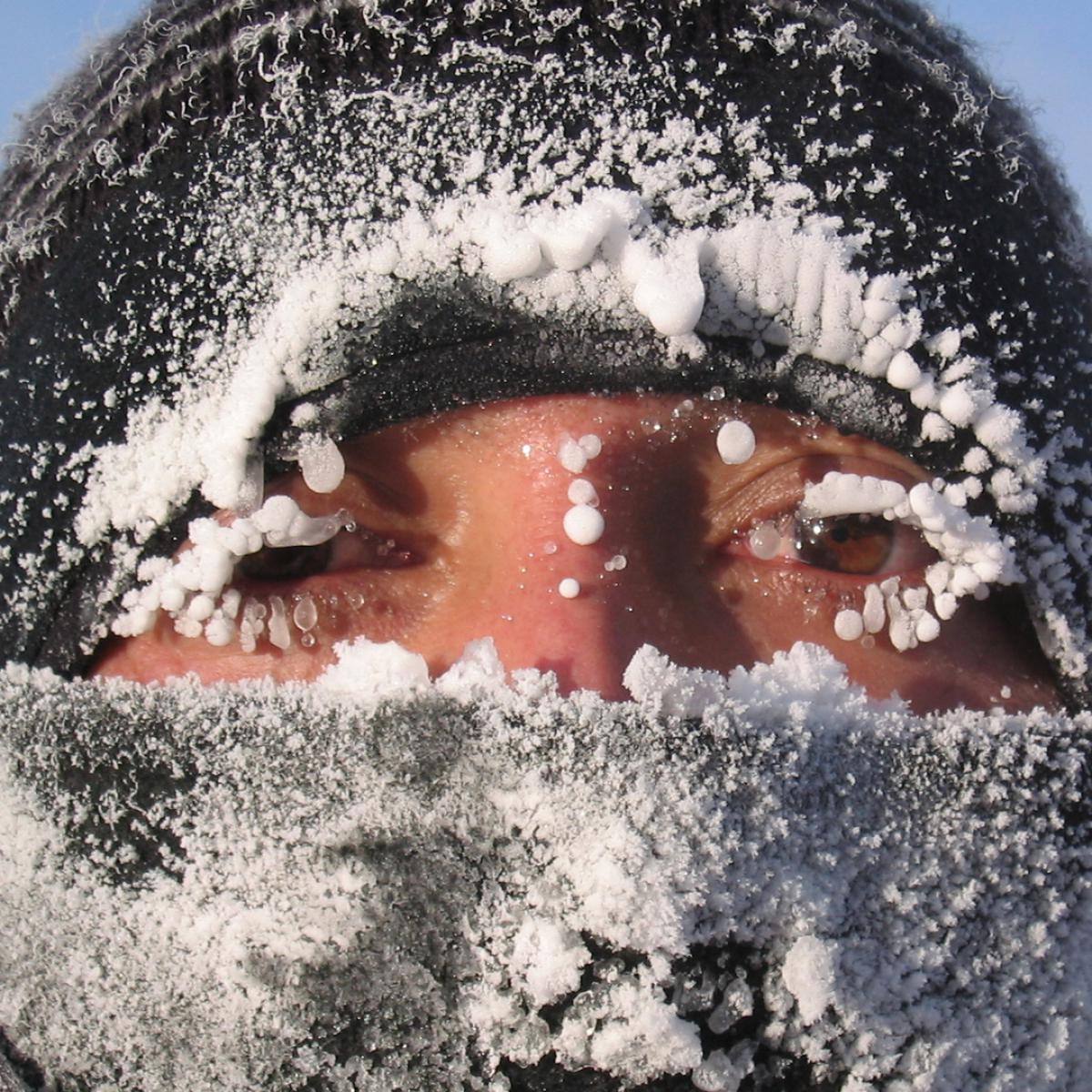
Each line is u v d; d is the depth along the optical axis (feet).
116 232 0.99
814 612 1.00
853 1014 0.92
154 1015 0.93
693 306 0.94
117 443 0.97
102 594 0.98
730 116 0.97
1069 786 0.97
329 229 0.95
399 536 0.99
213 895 0.93
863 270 0.97
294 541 0.97
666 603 0.98
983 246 1.01
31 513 0.99
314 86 0.97
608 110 0.96
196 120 0.99
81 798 0.95
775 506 1.00
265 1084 0.92
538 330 0.95
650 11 0.98
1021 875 0.96
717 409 0.97
